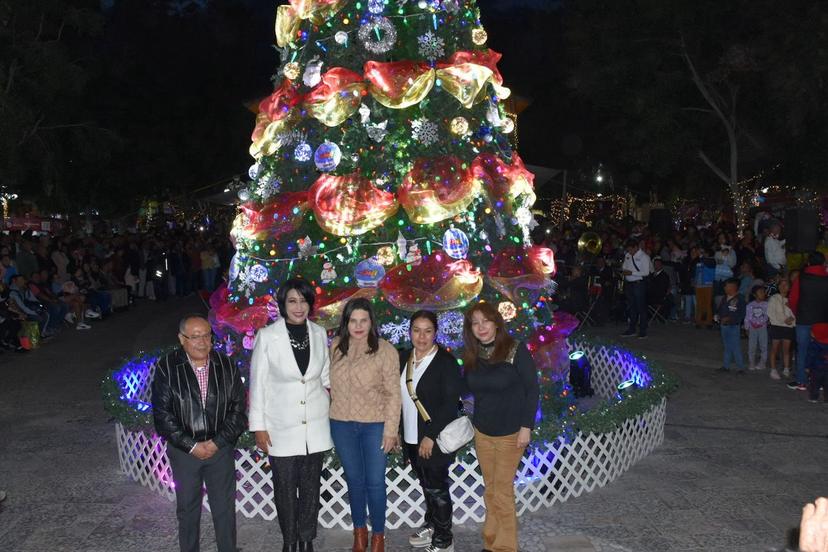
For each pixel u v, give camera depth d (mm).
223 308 6762
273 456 4832
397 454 5613
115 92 34719
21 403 9734
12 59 25172
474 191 6219
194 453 4504
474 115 6574
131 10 36844
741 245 17031
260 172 6836
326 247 6527
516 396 4891
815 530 2473
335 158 6148
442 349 5070
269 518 5777
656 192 38375
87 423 8703
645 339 14250
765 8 25078
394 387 4879
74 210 35062
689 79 28484
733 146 27594
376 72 6086
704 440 7637
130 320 18234
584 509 5883
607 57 27688
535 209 40750
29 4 25328
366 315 4918
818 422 8273
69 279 17391
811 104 24734
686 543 5266
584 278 15625
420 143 6391
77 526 5707
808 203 28047
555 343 6844
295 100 6594
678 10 26109
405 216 6441
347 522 5621
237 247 6855
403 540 5430
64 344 14656
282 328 4859
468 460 5809
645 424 7117
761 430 7980
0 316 13594
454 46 6570
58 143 29781
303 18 6449
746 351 12789
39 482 6691
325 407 4926
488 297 6598
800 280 9609
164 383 4535
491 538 5070
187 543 4605
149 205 43562
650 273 15969
